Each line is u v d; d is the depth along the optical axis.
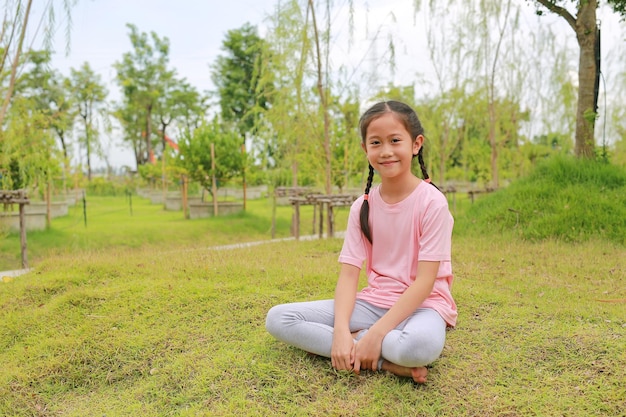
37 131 7.34
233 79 28.92
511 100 12.19
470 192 10.61
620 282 4.14
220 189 21.16
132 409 2.50
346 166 10.74
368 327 2.63
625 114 10.66
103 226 10.50
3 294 4.20
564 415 2.14
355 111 9.27
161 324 3.37
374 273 2.77
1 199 6.47
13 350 3.25
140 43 32.44
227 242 10.00
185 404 2.48
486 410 2.22
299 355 2.75
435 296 2.61
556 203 6.77
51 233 9.16
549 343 2.73
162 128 36.84
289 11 7.97
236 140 12.97
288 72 8.28
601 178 7.16
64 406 2.66
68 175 16.53
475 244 6.05
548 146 13.84
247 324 3.29
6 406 2.64
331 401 2.36
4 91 6.62
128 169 30.19
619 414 2.12
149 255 5.63
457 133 13.66
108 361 2.99
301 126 8.59
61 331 3.42
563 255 5.20
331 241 6.66
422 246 2.53
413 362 2.29
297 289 3.99
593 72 7.87
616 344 2.63
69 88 7.07
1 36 5.24
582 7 7.75
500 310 3.31
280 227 11.54
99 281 4.48
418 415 2.23
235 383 2.57
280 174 11.61
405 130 2.56
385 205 2.68
